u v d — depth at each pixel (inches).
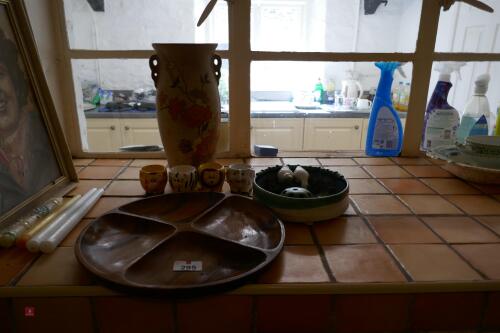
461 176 33.9
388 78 40.3
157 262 20.3
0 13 24.8
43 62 34.1
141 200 25.9
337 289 18.4
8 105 24.5
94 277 17.9
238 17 35.5
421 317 19.3
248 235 23.3
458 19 54.8
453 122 40.7
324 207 24.6
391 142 41.8
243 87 38.1
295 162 39.6
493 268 20.1
